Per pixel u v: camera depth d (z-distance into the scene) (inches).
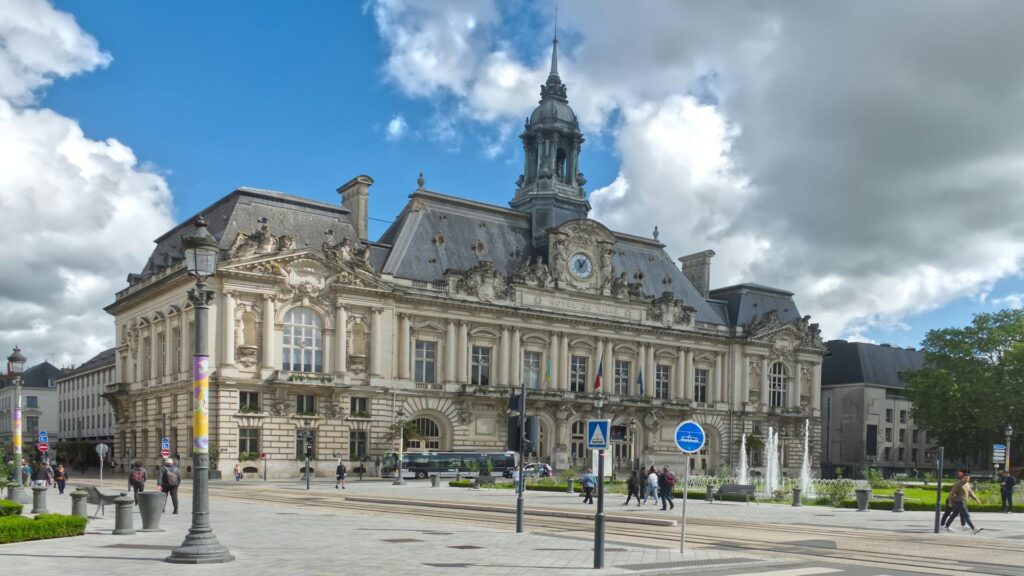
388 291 3390.7
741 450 4067.4
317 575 783.1
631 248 4370.1
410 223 3671.3
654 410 4050.2
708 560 917.8
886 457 5118.1
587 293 3924.7
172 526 1253.1
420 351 3531.0
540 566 852.6
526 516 1544.0
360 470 3196.4
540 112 4173.2
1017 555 1063.0
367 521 1364.4
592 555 940.6
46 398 7052.2
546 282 3811.5
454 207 3841.0
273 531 1186.6
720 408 4315.9
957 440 4306.1
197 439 884.6
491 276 3673.7
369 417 3334.2
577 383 3907.5
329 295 3289.9
